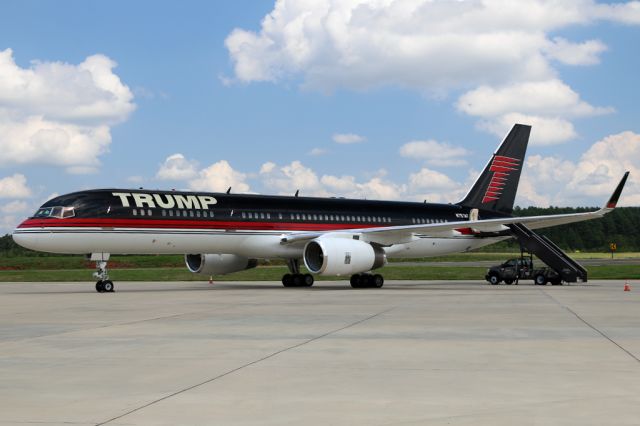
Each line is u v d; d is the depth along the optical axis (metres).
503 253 118.19
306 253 34.62
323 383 9.68
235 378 10.06
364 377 10.12
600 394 8.88
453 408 8.17
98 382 9.80
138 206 32.81
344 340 14.15
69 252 32.09
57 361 11.61
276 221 36.66
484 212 44.91
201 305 23.72
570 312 20.53
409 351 12.62
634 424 7.41
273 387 9.41
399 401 8.55
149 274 52.50
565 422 7.50
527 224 41.81
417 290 33.94
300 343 13.71
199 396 8.87
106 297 28.53
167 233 33.41
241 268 39.06
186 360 11.67
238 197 36.34
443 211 43.12
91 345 13.52
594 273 51.56
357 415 7.86
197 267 38.97
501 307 22.52
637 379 9.86
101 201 32.22
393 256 41.50
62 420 7.66
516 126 46.41
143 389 9.31
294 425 7.45
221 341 14.05
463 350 12.72
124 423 7.54
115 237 32.19
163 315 19.88
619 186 35.88
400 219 41.16
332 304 24.03
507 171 46.09
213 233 34.66
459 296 28.55
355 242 34.88
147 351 12.70
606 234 149.38
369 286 36.75
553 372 10.45
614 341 13.88
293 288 36.44
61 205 31.70
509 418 7.68
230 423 7.54
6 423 7.54
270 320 18.30
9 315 20.03
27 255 100.69
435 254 42.78
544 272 40.91
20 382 9.81
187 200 34.41
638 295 29.09
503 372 10.48
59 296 29.39
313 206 38.41
